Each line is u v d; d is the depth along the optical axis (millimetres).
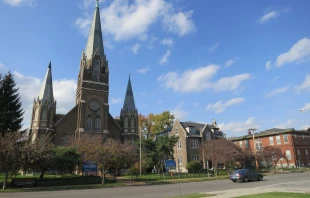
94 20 72625
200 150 56625
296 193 17250
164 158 52656
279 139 72750
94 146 33781
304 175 40875
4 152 26188
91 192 23016
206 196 17406
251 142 79750
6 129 37750
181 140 63250
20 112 41188
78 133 58875
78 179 33719
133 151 45125
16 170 27938
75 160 34469
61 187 27328
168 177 40094
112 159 32531
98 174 45469
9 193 22953
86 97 62875
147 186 29109
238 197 15945
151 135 84000
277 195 16281
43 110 58250
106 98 65250
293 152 69062
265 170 56156
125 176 44281
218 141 53062
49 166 32250
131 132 66875
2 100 39125
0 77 40844
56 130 58719
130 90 71938
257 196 16016
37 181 30062
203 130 65000
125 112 68625
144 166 47562
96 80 65625
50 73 62906
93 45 68688
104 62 68750
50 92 60781
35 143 30125
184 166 60531
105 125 62812
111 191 23766
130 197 18828
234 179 32625
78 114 61375
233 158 46344
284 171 53594
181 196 17703
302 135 73500
